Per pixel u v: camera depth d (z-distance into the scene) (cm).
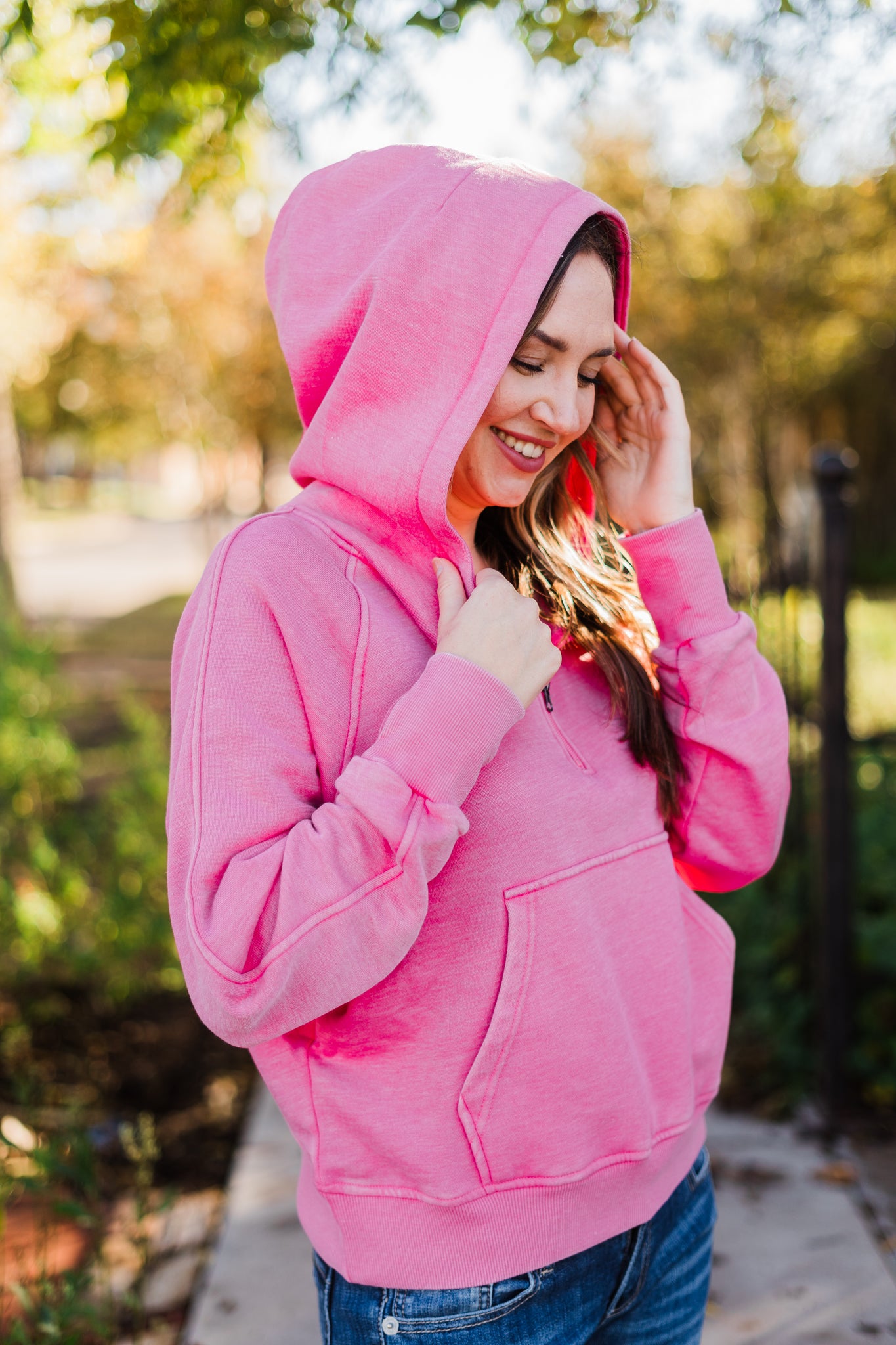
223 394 1299
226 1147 307
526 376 114
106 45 224
